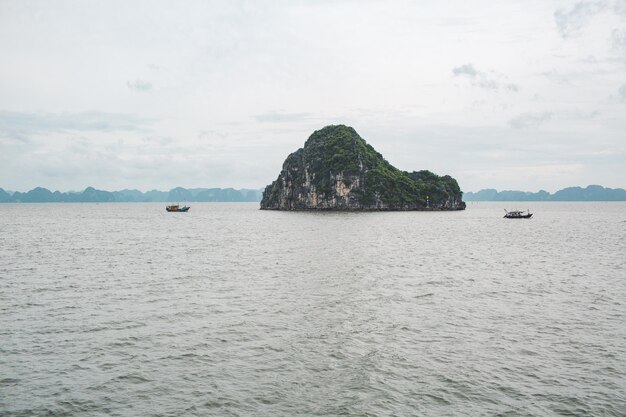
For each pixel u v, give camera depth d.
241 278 41.41
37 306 30.97
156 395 18.33
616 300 33.22
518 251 62.91
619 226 119.50
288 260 52.97
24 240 75.31
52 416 16.70
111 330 25.98
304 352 22.73
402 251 62.19
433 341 24.33
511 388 18.92
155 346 23.50
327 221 141.50
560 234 92.88
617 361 21.66
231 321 27.75
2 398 17.89
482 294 35.12
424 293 35.41
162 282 39.44
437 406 17.48
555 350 23.08
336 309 30.56
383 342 24.14
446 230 104.12
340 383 19.34
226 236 87.12
